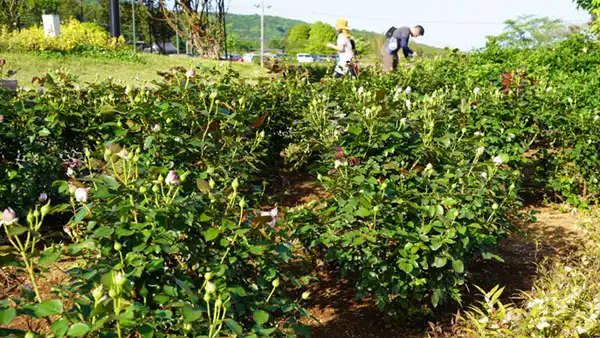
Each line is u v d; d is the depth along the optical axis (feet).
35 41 57.67
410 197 12.19
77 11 233.55
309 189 21.59
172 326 7.57
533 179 21.36
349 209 11.46
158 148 13.80
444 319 12.21
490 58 39.06
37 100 17.74
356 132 13.76
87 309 6.39
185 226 8.17
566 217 19.74
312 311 12.62
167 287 7.35
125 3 157.79
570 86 27.14
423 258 10.96
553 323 9.23
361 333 11.76
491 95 21.42
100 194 8.01
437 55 41.37
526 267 15.07
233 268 8.65
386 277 11.15
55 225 16.42
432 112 15.60
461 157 14.57
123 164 9.02
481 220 11.50
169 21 72.79
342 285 13.76
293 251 14.61
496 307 12.57
